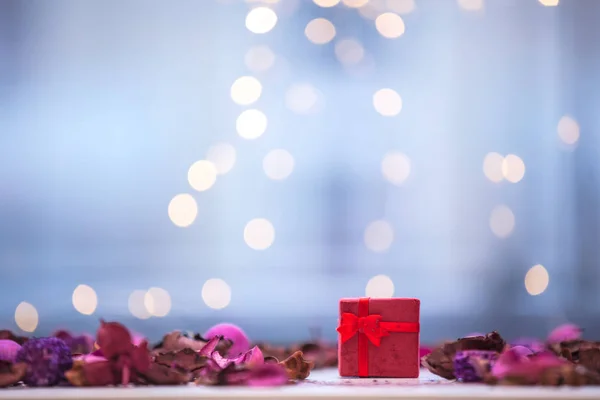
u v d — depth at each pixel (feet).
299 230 5.36
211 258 5.32
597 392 1.98
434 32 5.34
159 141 5.33
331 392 1.98
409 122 5.37
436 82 5.36
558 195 5.24
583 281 5.16
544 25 5.28
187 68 5.34
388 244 5.32
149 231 5.32
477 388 2.07
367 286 5.16
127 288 5.26
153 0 5.32
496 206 5.30
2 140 5.29
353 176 5.37
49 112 5.32
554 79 5.28
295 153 5.37
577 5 5.24
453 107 5.36
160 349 2.43
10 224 5.26
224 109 5.35
